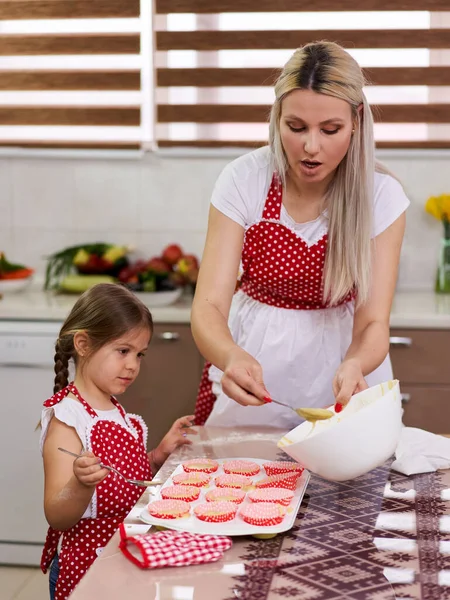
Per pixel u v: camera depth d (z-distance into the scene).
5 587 2.71
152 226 3.37
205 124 3.28
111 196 3.37
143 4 3.19
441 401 2.77
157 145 3.32
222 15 3.19
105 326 1.63
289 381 1.91
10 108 3.32
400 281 3.32
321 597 0.97
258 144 3.20
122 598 0.97
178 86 3.23
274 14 3.16
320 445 1.28
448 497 1.32
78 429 1.58
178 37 3.20
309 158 1.56
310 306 1.91
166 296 2.94
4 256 3.21
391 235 1.76
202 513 1.18
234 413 1.86
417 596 0.97
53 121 3.32
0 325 2.82
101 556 1.09
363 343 1.65
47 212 3.39
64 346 1.71
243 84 3.21
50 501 1.42
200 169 3.32
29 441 2.85
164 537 1.10
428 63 3.14
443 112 3.17
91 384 1.66
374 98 3.20
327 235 1.78
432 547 1.12
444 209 3.17
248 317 1.95
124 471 1.60
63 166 3.37
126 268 3.21
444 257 3.21
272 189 1.78
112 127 3.33
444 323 2.72
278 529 1.14
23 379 2.83
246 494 1.30
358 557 1.08
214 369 1.97
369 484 1.39
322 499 1.31
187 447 1.60
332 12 3.13
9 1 3.22
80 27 3.24
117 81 3.26
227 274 1.73
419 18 3.10
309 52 1.54
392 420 1.33
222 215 1.77
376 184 1.77
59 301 2.99
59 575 1.52
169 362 2.87
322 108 1.51
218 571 1.04
